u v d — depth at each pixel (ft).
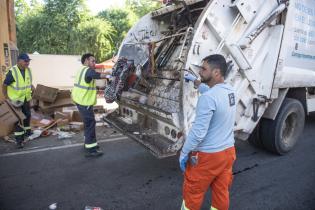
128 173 14.19
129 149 17.38
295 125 16.99
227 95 8.15
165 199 11.84
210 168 8.25
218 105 7.88
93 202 11.57
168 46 15.06
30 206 11.28
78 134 20.33
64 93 24.40
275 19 14.17
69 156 16.29
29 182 13.19
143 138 13.66
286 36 14.43
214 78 8.21
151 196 12.06
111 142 18.62
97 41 78.48
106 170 14.49
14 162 15.40
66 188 12.67
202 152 8.23
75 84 15.75
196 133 7.81
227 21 12.50
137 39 17.92
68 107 23.84
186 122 11.82
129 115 16.49
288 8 14.12
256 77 13.97
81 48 76.74
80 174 14.03
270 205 11.47
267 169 14.76
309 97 18.47
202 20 11.80
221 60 8.18
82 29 77.97
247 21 13.00
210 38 12.19
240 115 14.05
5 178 13.56
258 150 17.47
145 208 11.18
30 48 77.30
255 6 13.12
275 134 15.87
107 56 81.05
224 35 12.45
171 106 12.51
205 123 7.78
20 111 17.88
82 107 15.61
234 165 15.24
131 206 11.30
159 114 12.62
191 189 8.48
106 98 14.71
